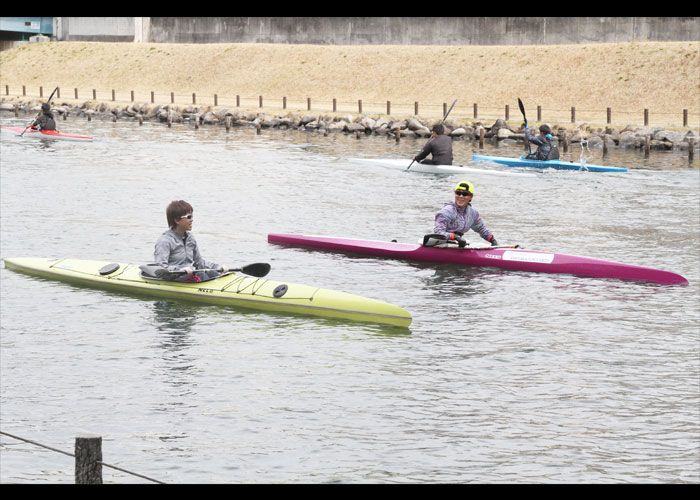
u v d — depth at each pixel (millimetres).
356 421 20016
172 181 57906
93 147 78938
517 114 111688
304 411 20531
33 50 168125
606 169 65250
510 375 22906
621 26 123938
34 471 17641
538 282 32375
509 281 32531
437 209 48312
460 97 121812
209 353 24453
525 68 122250
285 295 28469
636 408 20812
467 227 35250
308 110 115812
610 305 29375
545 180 60594
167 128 106250
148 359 23891
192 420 20000
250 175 61781
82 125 108500
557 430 19609
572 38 127375
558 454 18484
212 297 29219
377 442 19000
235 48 149625
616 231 42250
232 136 96562
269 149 81938
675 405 20984
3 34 178750
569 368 23422
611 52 118062
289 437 19188
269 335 26078
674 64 112250
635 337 26031
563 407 20844
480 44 134250
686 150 86938
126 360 23797
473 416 20344
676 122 100562
